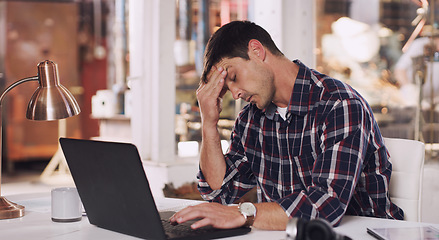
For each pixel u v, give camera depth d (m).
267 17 3.41
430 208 3.45
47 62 1.48
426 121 3.74
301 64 1.49
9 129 7.43
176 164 3.48
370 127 1.42
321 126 1.43
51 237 1.20
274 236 1.17
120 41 6.97
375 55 4.01
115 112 5.58
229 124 4.58
